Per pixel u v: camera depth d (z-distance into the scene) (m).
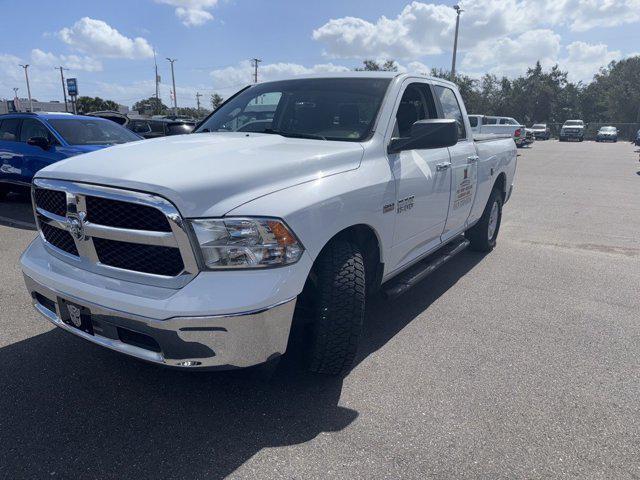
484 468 2.42
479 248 6.23
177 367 2.43
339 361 2.96
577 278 5.38
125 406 2.88
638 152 29.81
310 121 3.74
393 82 3.88
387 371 3.31
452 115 4.77
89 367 3.30
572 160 22.70
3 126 8.84
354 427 2.72
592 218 8.83
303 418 2.79
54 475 2.34
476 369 3.37
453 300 4.66
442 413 2.85
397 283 3.79
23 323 3.94
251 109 4.15
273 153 2.92
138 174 2.47
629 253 6.43
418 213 3.82
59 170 2.78
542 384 3.19
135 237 2.45
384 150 3.46
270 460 2.46
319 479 2.33
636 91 68.31
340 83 3.98
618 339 3.87
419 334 3.90
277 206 2.49
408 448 2.55
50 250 2.98
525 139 34.16
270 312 2.41
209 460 2.45
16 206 8.97
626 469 2.43
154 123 14.79
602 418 2.84
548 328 4.06
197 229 2.35
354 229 3.17
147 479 2.32
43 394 2.98
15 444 2.54
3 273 5.14
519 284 5.15
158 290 2.43
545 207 9.95
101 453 2.49
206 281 2.36
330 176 2.90
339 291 2.82
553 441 2.63
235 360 2.41
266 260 2.43
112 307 2.48
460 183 4.64
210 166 2.59
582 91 81.69
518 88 70.38
